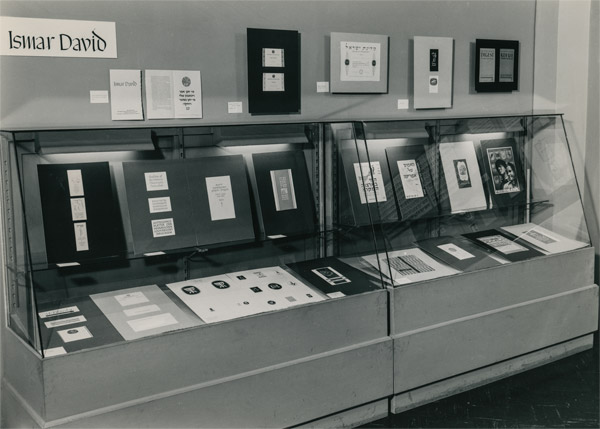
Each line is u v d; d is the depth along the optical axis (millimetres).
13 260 2938
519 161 4391
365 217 3535
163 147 3293
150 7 3322
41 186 2912
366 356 3326
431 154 4012
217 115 3582
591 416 3447
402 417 3469
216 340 2898
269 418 3062
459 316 3697
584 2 4480
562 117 4594
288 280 3391
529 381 3914
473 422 3395
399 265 3605
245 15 3611
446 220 3980
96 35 3182
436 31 4379
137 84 3316
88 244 3014
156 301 3059
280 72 3732
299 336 3135
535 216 4379
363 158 3656
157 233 3178
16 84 3016
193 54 3473
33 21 3025
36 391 2600
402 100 4289
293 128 3615
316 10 3855
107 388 2650
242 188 3447
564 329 4195
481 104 4691
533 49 4867
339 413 3314
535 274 4023
